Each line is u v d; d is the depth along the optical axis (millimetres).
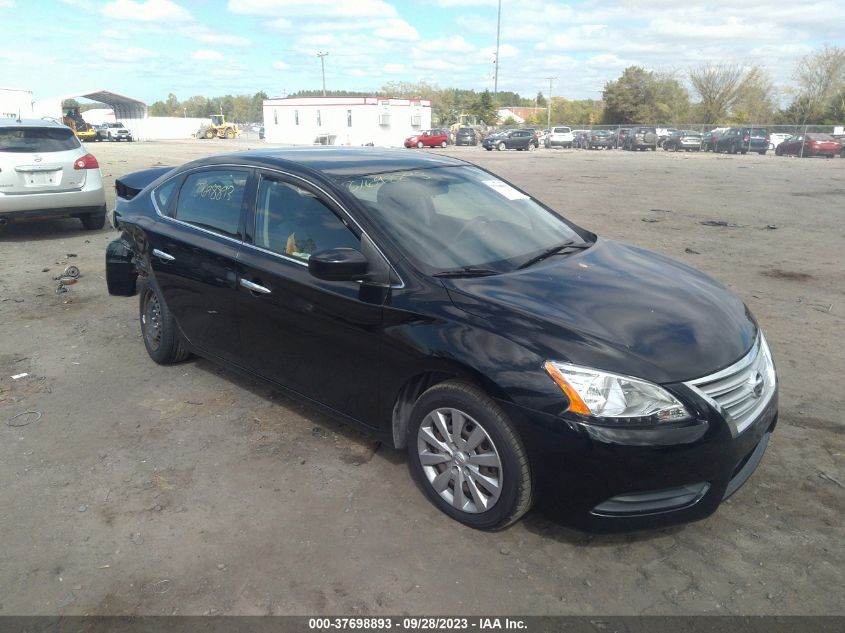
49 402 4484
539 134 55344
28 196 9227
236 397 4531
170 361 5035
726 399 2836
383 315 3236
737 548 2975
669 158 34375
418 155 4594
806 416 4160
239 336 4141
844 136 36312
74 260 8492
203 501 3359
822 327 5836
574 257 3744
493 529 3055
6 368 5059
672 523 2822
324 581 2797
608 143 46469
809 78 59281
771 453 3740
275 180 3961
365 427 3553
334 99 52969
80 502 3363
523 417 2762
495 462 2930
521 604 2660
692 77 66750
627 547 2992
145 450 3857
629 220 11852
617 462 2658
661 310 3115
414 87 113500
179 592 2746
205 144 52031
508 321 2928
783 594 2697
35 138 9414
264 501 3352
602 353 2752
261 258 3865
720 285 3734
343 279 3246
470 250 3525
